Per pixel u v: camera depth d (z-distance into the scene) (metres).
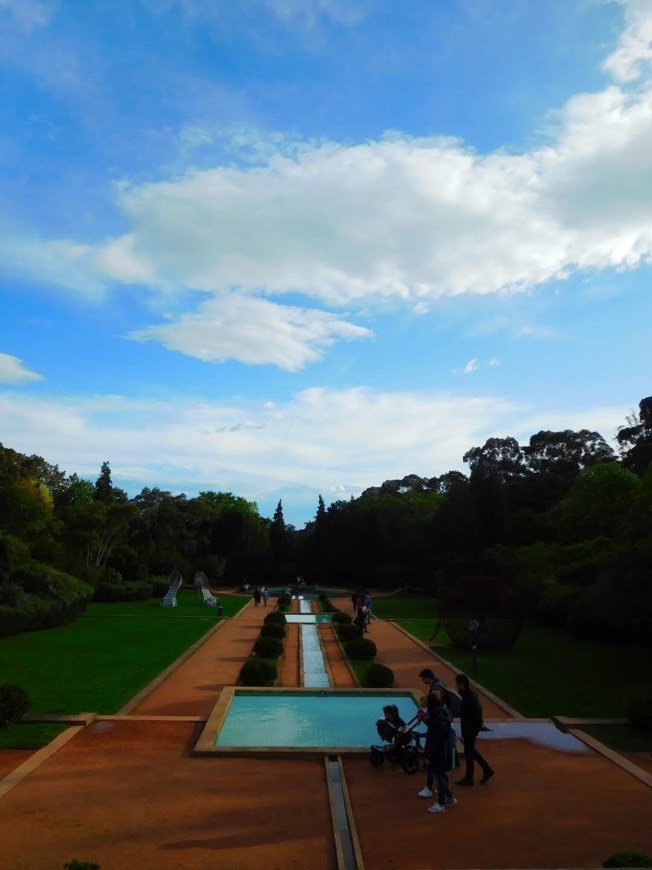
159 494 77.56
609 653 23.91
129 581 55.25
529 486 59.56
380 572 69.75
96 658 21.80
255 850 7.80
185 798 9.44
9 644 25.12
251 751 11.38
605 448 71.12
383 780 10.27
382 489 110.56
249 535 79.12
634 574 19.98
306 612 43.19
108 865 7.35
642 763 11.22
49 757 11.26
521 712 14.90
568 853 7.76
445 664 21.62
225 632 30.47
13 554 32.69
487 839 8.14
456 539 58.53
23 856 7.54
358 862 7.44
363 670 20.61
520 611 24.91
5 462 44.75
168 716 14.16
